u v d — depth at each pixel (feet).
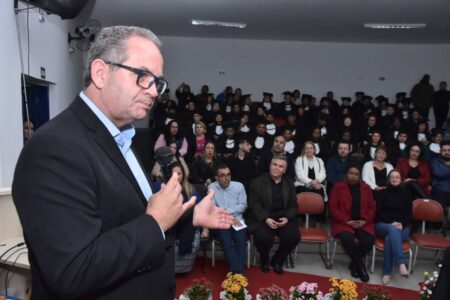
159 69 2.55
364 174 15.76
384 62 30.60
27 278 7.52
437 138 20.74
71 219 2.05
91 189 2.23
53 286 2.00
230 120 25.00
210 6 20.72
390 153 19.10
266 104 28.68
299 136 21.58
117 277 2.13
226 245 11.50
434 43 29.94
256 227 11.98
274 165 12.26
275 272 11.96
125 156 2.83
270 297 7.78
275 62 30.53
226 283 8.21
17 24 10.64
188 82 30.09
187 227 3.14
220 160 16.08
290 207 12.34
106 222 2.34
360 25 24.14
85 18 20.35
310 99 28.84
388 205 12.37
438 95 29.35
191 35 29.07
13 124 10.27
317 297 7.67
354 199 12.26
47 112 14.55
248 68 30.45
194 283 8.36
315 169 15.94
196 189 11.51
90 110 2.51
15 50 10.50
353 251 11.81
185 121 22.15
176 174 2.60
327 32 26.63
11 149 10.11
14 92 10.38
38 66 12.51
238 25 24.62
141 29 2.57
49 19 13.82
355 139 22.81
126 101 2.46
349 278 11.74
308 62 30.63
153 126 25.09
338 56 30.63
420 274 12.14
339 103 30.81
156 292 2.63
